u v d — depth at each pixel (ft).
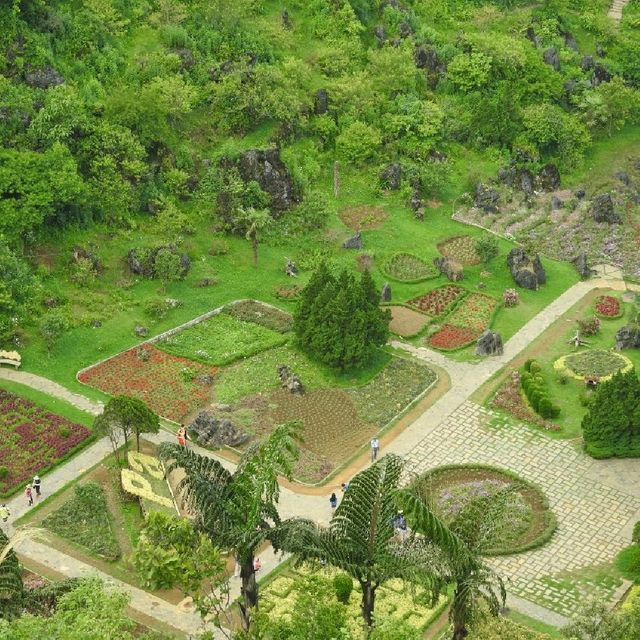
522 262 537.65
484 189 601.62
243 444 412.57
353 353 452.35
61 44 581.12
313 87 635.66
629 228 592.19
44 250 501.97
